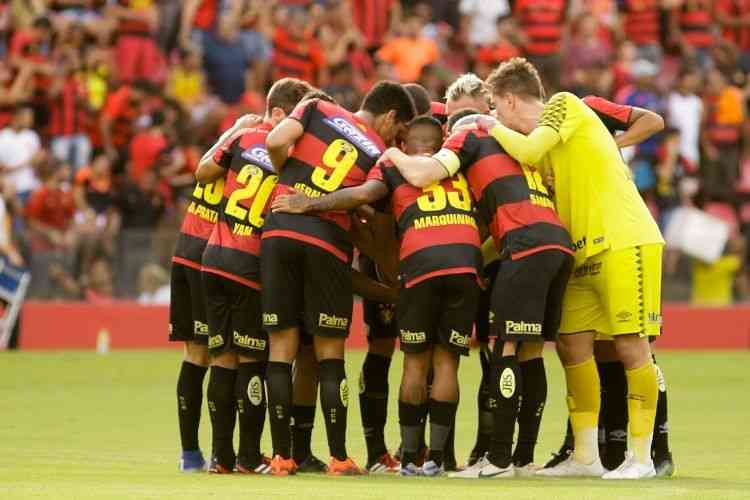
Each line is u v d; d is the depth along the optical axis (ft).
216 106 247.50
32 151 235.61
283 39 248.73
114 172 241.76
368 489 81.56
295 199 93.91
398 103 98.99
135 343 219.61
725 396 161.07
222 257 95.61
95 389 165.68
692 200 249.34
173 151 237.86
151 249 219.82
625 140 99.35
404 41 250.16
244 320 95.71
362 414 103.65
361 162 96.02
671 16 277.23
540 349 95.66
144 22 252.83
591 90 255.70
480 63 258.37
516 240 92.63
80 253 217.77
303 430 100.07
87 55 247.70
